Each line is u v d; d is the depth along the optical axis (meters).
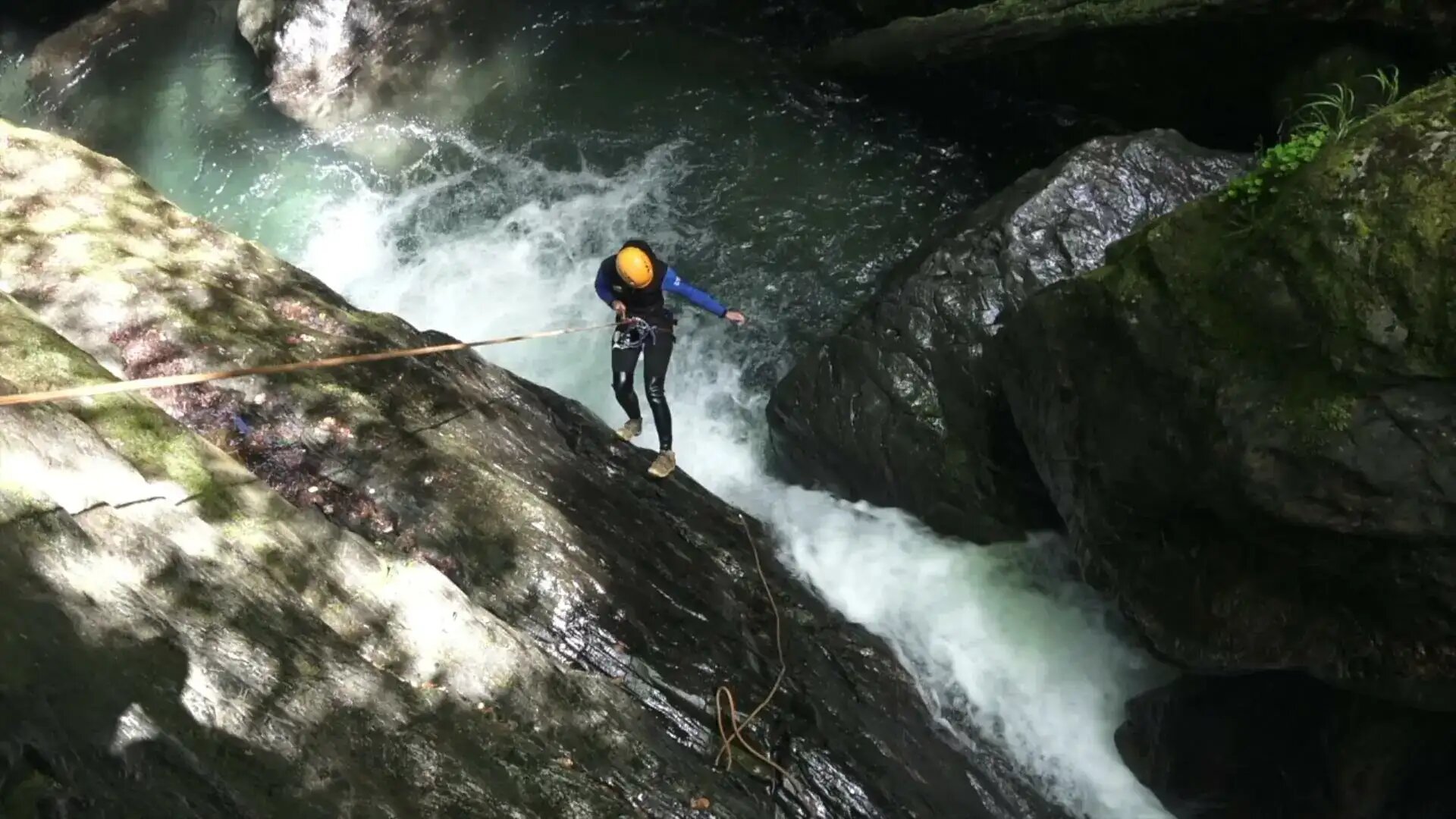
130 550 3.76
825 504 7.02
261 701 3.53
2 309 4.66
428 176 9.55
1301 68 7.14
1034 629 6.24
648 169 9.48
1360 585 4.32
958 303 6.62
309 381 5.48
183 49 10.20
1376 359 3.80
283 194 9.34
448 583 4.59
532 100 10.09
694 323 8.36
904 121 9.60
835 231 8.87
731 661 5.25
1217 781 5.43
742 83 10.05
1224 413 4.27
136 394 4.60
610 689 4.74
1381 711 4.71
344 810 3.31
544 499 5.55
